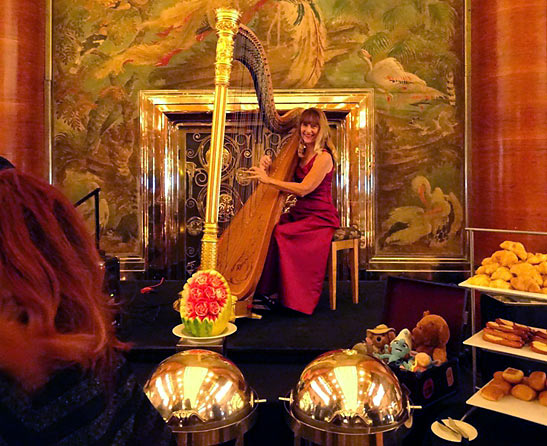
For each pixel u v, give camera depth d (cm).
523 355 170
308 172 326
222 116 250
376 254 496
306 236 312
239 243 300
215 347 211
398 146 496
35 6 468
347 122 493
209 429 141
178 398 144
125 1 495
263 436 197
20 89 455
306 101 491
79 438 54
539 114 411
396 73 493
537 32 409
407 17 493
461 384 229
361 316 309
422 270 491
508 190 421
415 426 185
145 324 290
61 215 61
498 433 183
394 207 496
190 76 495
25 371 51
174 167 504
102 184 497
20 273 52
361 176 490
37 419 51
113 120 496
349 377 151
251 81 481
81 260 60
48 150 494
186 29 495
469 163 489
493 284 184
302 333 269
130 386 65
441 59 493
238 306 275
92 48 495
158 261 495
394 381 154
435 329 207
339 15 494
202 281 223
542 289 176
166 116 496
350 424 143
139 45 495
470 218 486
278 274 307
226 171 496
